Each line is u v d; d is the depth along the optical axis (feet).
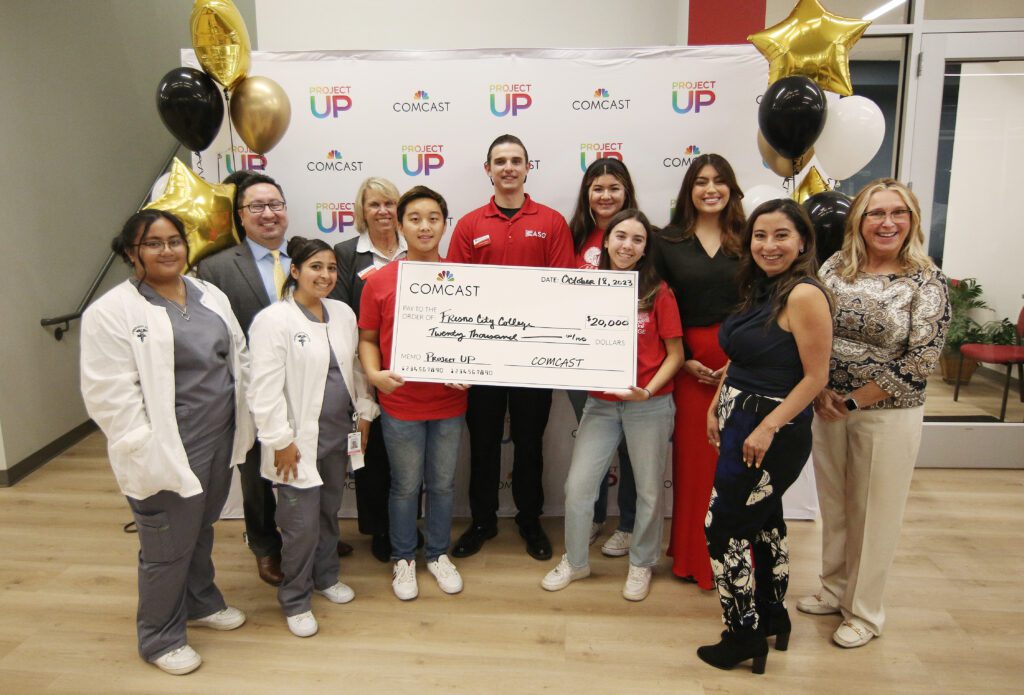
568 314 7.14
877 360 6.08
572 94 8.86
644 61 8.79
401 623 7.10
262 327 6.39
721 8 10.82
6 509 9.89
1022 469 11.46
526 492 8.66
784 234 5.49
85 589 7.72
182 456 5.78
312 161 9.11
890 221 5.89
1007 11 10.53
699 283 7.18
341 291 8.23
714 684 6.14
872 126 7.80
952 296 11.45
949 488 10.68
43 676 6.22
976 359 11.55
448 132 8.98
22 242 11.30
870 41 11.05
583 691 6.04
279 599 6.98
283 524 6.68
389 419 7.36
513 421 8.46
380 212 7.95
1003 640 6.77
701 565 7.70
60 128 12.30
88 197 13.14
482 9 15.07
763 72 8.79
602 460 7.52
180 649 6.35
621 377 7.07
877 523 6.39
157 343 5.63
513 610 7.34
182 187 7.52
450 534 8.44
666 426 7.35
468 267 7.19
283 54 8.82
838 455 6.59
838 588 7.13
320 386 6.57
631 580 7.61
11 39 11.06
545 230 8.00
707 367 7.29
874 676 6.23
